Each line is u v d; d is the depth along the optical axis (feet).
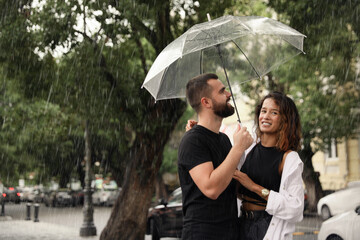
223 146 9.25
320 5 34.22
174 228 39.52
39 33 30.68
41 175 112.06
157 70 10.24
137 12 29.94
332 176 89.86
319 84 57.21
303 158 70.49
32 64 32.19
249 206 9.62
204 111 9.16
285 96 9.91
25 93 33.83
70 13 29.71
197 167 8.57
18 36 30.81
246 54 12.14
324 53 37.06
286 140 9.50
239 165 9.98
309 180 70.90
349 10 34.35
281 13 38.04
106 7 29.76
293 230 9.32
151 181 36.32
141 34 32.50
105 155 98.68
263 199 9.41
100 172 118.11
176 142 104.73
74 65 31.68
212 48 11.82
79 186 142.00
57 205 115.44
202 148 8.78
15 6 32.01
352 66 51.93
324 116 59.11
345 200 52.06
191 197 8.93
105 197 111.75
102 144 89.66
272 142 9.78
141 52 35.96
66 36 30.19
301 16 34.96
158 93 11.15
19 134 72.33
